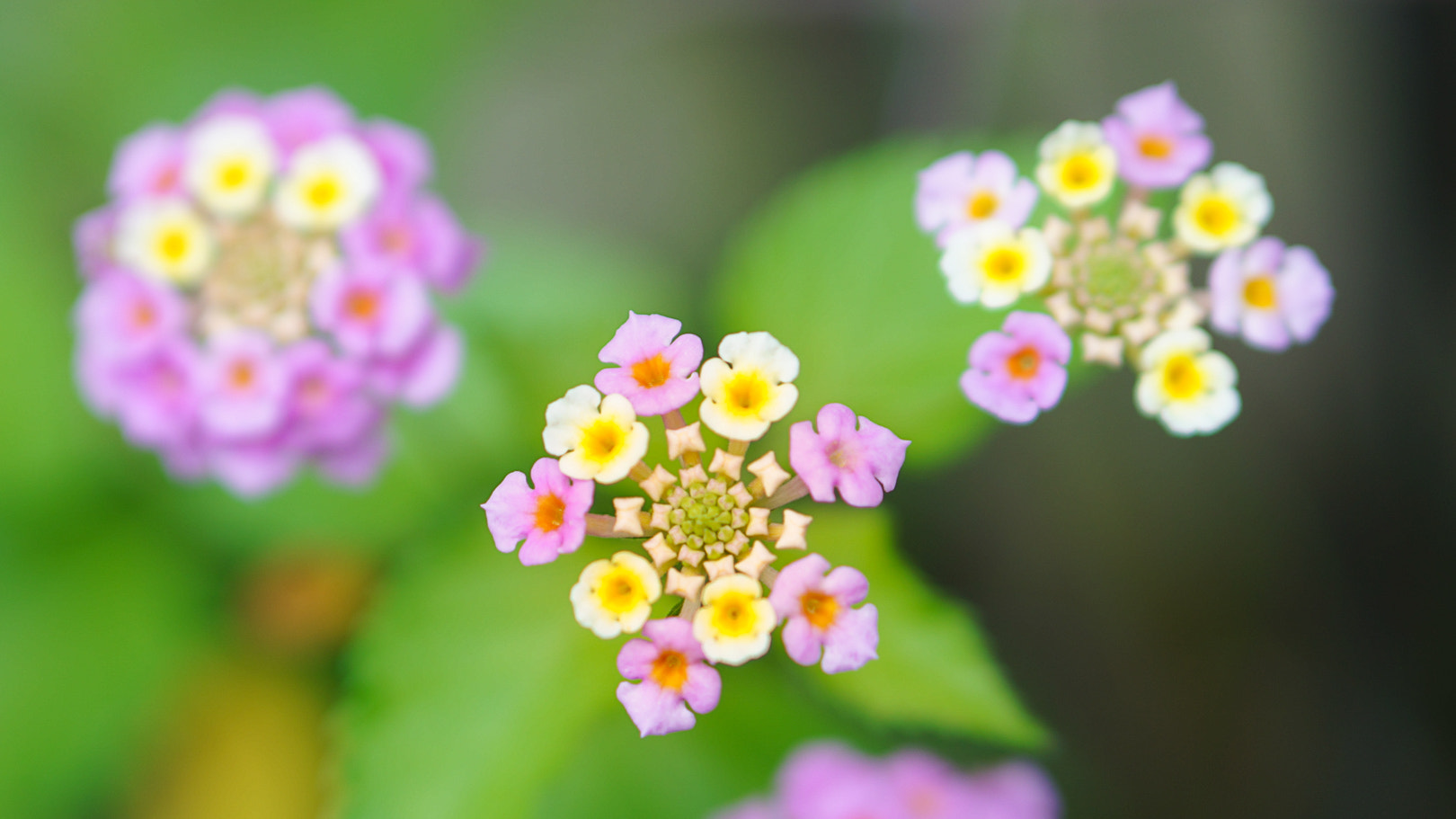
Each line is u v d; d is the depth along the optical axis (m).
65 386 0.33
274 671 0.32
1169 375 0.28
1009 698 0.28
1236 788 0.33
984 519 0.34
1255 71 0.35
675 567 0.26
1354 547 0.34
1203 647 0.34
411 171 0.30
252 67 0.35
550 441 0.26
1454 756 0.33
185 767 0.32
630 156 0.37
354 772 0.29
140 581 0.32
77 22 0.34
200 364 0.29
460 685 0.29
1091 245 0.28
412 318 0.29
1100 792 0.33
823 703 0.32
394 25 0.35
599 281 0.33
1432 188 0.34
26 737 0.32
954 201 0.28
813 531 0.29
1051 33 0.35
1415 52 0.34
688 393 0.26
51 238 0.34
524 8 0.36
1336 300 0.34
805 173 0.36
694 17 0.38
